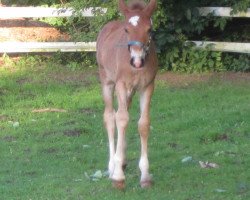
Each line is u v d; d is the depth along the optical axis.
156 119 9.91
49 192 7.10
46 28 14.84
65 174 7.73
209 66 12.50
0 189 7.23
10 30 14.66
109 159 8.00
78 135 9.33
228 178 7.38
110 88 7.81
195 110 10.20
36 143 8.98
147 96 7.17
